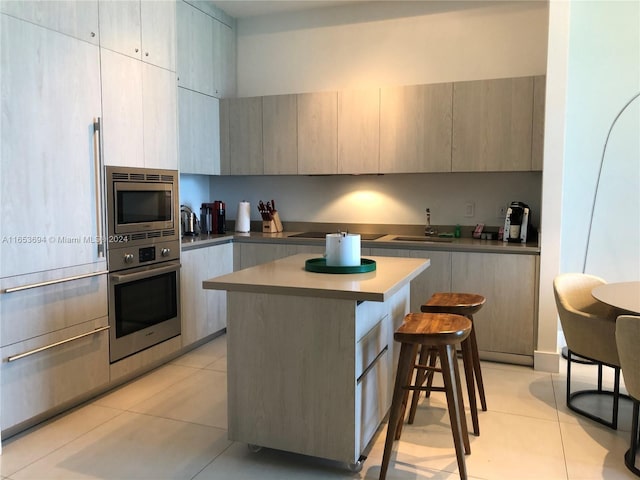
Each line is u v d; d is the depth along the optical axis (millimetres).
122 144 3271
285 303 2334
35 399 2754
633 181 4020
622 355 2297
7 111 2543
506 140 3920
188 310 3992
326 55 4766
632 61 3945
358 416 2311
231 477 2350
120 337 3305
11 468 2412
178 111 3977
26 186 2654
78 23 2932
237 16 4961
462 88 4004
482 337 3871
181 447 2613
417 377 2771
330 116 4395
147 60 3473
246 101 4660
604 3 3961
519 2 4199
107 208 3166
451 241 4121
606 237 4117
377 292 2119
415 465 2438
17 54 2584
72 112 2906
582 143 4102
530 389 3348
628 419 2910
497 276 3785
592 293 2799
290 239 4363
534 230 4207
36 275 2730
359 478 2332
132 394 3268
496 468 2412
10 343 2607
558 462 2465
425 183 4555
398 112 4191
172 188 3746
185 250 3934
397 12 4523
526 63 4215
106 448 2600
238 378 2463
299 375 2346
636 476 2340
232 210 5168
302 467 2432
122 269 3299
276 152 4590
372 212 4734
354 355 2242
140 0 3398
